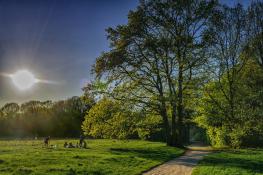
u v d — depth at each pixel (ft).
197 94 190.70
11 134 490.08
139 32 180.55
